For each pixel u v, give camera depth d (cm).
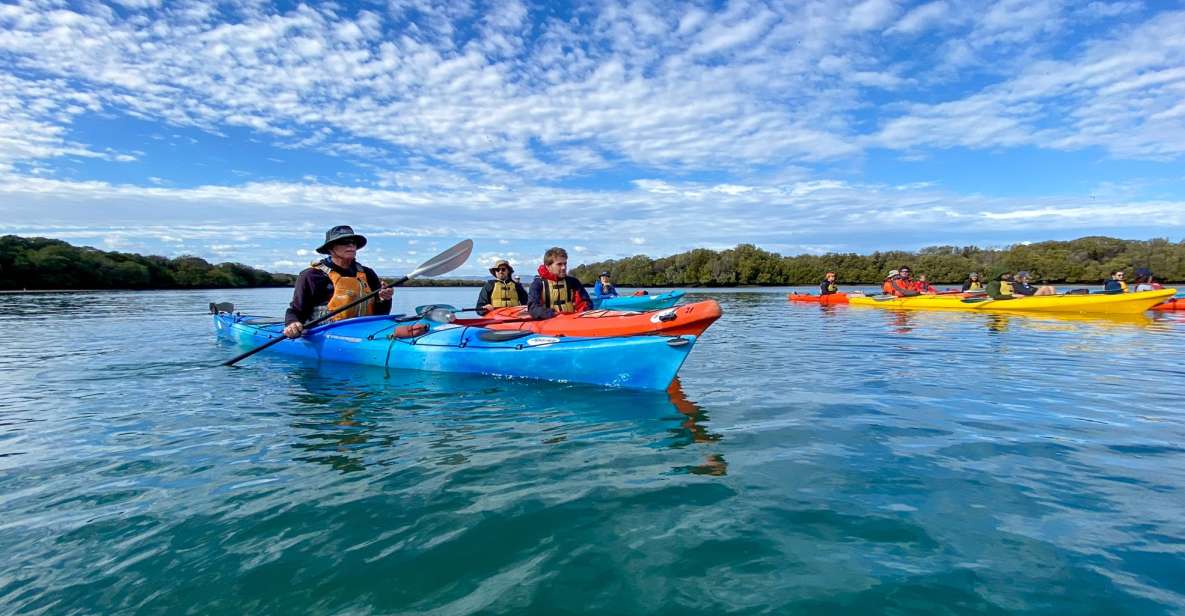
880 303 1720
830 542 208
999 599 172
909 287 1778
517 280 862
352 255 662
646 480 271
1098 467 284
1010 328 1015
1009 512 232
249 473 285
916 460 296
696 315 496
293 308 631
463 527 223
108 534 219
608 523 225
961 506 238
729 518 229
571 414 398
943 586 179
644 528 221
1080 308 1323
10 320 1277
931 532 215
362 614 169
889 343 808
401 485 267
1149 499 244
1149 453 306
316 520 230
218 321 987
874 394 461
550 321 598
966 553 199
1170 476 271
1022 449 314
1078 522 222
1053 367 591
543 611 170
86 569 195
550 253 666
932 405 421
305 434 352
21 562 199
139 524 228
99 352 741
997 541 207
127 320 1287
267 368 600
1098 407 414
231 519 231
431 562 197
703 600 174
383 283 698
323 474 282
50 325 1153
